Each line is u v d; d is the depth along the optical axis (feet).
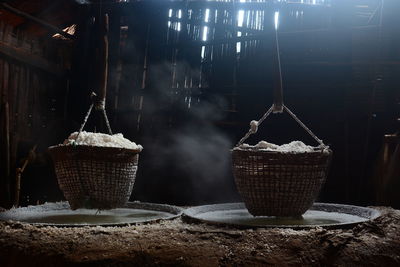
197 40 20.31
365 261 6.08
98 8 22.21
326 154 8.48
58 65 21.52
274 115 19.27
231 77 19.80
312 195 8.57
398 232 7.07
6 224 7.89
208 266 5.89
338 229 7.13
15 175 18.30
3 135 17.83
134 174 9.87
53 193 20.75
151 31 21.20
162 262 6.03
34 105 20.22
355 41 18.12
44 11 22.08
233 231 6.95
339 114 18.34
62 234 6.97
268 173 8.34
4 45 18.15
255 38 19.24
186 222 8.32
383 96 17.74
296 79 18.93
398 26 17.61
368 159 18.01
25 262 6.36
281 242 6.39
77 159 8.98
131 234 6.91
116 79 21.62
